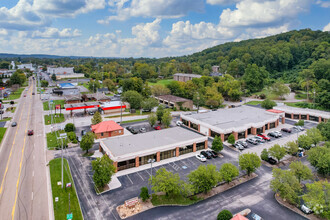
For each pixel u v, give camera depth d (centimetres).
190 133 6550
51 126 7819
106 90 16512
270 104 10656
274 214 3584
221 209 3694
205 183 3938
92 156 5562
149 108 10244
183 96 13950
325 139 6112
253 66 15662
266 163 5381
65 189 4144
